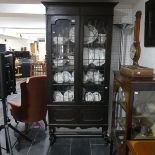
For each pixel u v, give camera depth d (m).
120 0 2.75
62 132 3.17
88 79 2.83
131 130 1.85
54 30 2.68
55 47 2.75
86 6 2.54
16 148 2.80
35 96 2.99
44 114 3.27
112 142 2.56
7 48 10.71
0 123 3.60
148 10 2.24
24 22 6.02
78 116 2.83
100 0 2.81
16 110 3.05
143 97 1.84
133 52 2.35
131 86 1.73
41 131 3.38
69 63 2.79
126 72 2.09
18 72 8.70
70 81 2.84
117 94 2.37
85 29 2.71
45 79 3.03
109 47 2.64
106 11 2.56
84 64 2.78
